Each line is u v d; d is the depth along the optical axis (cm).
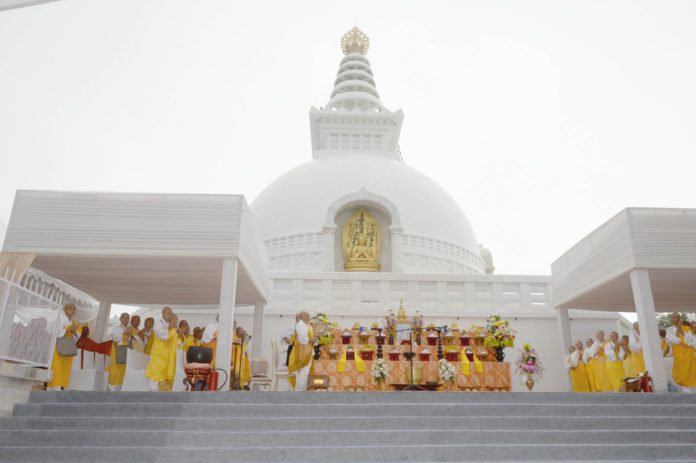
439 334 1652
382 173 2889
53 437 784
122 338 1309
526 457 773
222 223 1246
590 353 1531
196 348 1112
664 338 1481
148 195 1254
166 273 1398
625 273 1405
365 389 1556
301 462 745
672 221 1377
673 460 779
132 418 830
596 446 786
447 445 782
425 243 2642
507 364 1595
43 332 1059
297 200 2745
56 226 1216
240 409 869
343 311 2025
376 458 756
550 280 2150
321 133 3550
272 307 2017
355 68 4169
